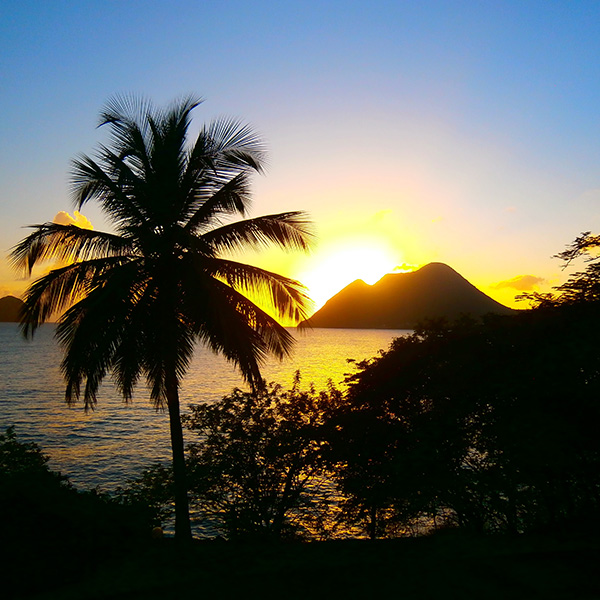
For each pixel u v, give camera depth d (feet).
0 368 278.26
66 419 138.41
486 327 40.42
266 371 279.90
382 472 37.93
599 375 29.84
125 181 36.65
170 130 39.83
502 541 22.34
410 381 40.91
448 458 35.76
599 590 16.38
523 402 32.60
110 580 18.03
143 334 38.01
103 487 79.82
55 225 34.88
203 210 39.47
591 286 33.32
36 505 22.54
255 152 38.93
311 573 18.79
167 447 107.86
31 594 16.74
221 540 36.63
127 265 36.65
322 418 44.01
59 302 35.68
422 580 17.88
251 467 41.45
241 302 38.78
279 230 38.58
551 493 29.81
